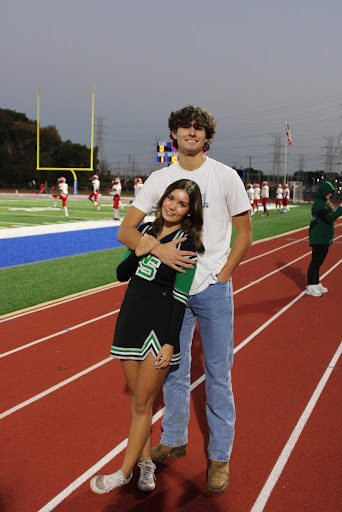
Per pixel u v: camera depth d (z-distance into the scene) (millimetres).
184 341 2936
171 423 3082
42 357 4840
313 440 3379
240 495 2783
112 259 11195
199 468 3062
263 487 2852
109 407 3803
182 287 2559
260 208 36188
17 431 3424
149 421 2668
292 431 3500
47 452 3172
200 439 3402
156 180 2850
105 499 2734
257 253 12930
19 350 5027
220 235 2764
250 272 10047
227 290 2787
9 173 74688
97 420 3596
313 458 3152
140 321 2600
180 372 2990
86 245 13398
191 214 2625
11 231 16125
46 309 6691
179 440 3107
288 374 4574
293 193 53375
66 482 2865
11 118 76625
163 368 2598
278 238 16781
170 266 2535
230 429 2893
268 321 6375
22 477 2904
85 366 4625
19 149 76875
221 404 2869
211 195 2715
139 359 2598
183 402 3049
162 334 2592
